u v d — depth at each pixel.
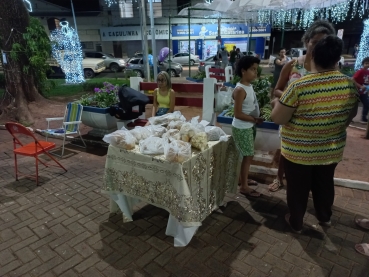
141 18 9.49
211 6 9.38
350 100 1.98
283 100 2.07
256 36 24.56
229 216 2.92
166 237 2.61
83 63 16.05
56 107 7.54
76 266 2.28
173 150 2.16
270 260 2.30
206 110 4.48
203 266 2.25
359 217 2.83
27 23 6.80
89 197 3.34
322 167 2.30
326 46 1.88
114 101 5.27
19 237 2.63
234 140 3.02
